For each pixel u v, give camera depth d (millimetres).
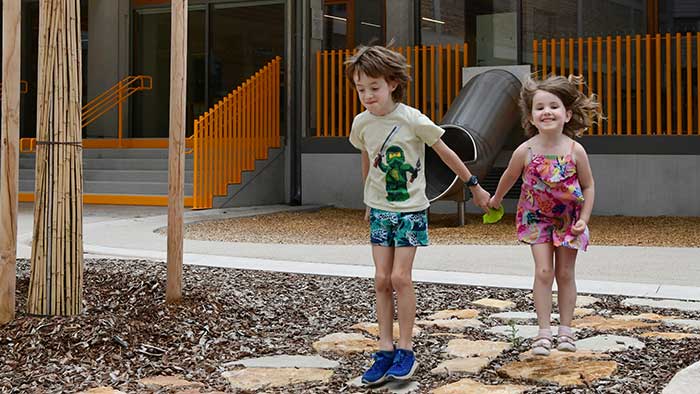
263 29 18000
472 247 9562
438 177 12047
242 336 4965
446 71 14906
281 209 14617
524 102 4336
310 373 4148
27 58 20234
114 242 9852
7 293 4711
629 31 14359
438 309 5953
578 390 3670
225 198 14688
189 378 4117
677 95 13203
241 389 3893
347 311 5801
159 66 19094
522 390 3717
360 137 3965
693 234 10875
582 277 7320
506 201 14414
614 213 13555
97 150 16938
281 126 16703
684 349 4395
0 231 4727
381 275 3918
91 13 19344
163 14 19031
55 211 4809
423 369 4207
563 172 4152
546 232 4246
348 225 12492
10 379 4023
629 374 3918
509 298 6363
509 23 14820
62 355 4355
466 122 11859
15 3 4734
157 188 15203
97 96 19328
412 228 3838
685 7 14180
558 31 14562
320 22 16016
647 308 5859
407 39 15516
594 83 14289
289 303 6008
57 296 4824
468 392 3693
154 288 5855
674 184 13211
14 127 4742
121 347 4520
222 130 14672
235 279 6965
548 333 4172
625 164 13477
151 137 19156
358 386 3910
